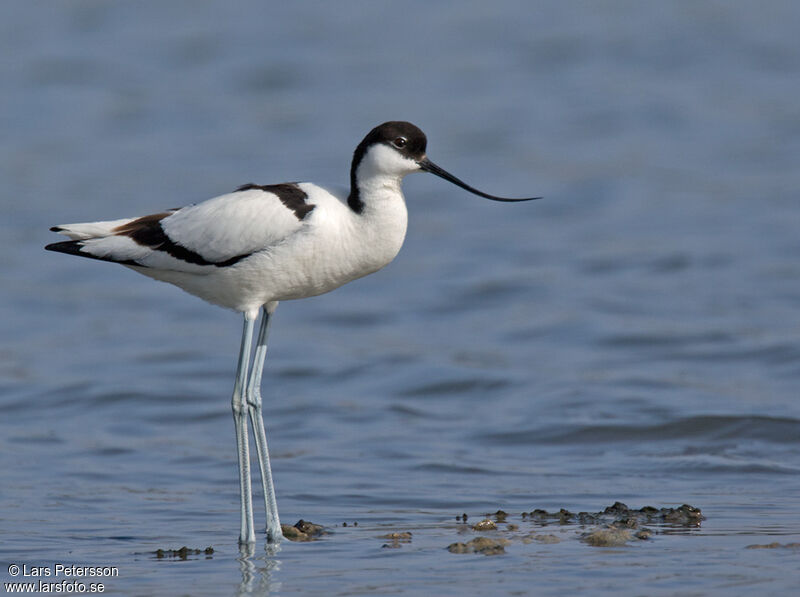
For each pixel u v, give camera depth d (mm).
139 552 7754
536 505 9125
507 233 22078
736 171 25016
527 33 37406
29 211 23453
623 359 14852
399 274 19859
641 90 31844
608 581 6758
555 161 26297
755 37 36375
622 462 10672
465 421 12391
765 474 10117
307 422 12461
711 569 6969
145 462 10828
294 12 40469
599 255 20109
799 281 17953
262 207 7832
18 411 13031
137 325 17469
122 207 23453
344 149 27500
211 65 35156
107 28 38812
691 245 20203
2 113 31172
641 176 25016
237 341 16500
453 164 26359
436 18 39688
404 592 6629
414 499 9367
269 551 7738
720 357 14711
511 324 16828
